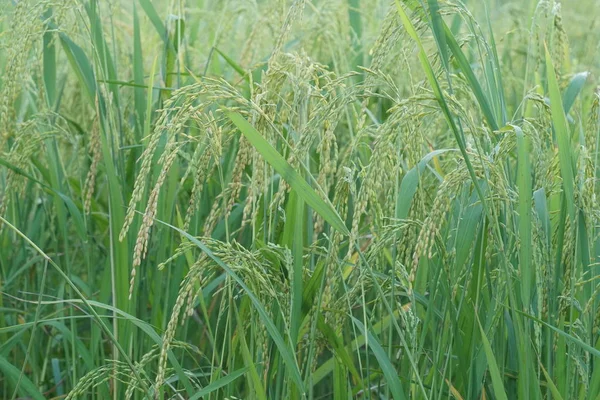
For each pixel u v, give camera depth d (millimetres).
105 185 4391
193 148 3908
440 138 3943
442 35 2428
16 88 3900
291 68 2668
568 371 2447
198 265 2404
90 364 3070
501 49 5664
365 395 2807
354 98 2490
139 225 3170
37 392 2938
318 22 4738
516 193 2484
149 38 5293
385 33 2656
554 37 3721
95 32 3600
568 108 2957
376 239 2598
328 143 2461
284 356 2389
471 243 2609
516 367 2688
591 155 2654
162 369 2389
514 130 2408
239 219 3682
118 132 3555
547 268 2469
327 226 3416
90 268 3510
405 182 2461
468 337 2613
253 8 4801
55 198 3543
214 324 3541
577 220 2492
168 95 3666
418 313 2902
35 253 3926
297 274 2553
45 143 3814
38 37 3461
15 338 3145
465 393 2621
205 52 5371
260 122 2539
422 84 3061
